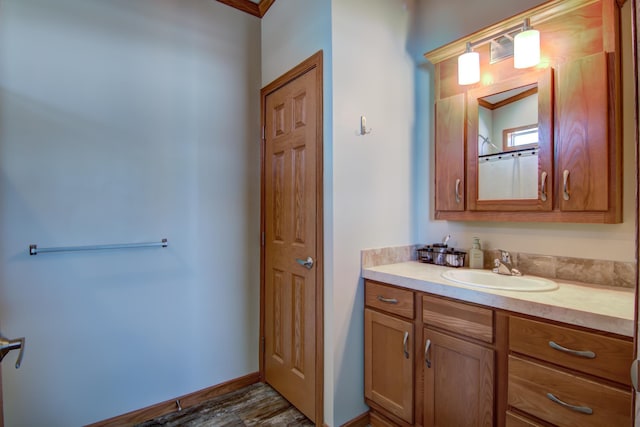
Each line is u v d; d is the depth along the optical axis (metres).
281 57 2.14
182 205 2.04
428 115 2.16
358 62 1.85
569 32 1.51
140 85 1.90
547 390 1.19
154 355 1.95
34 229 1.61
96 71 1.77
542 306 1.21
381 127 1.97
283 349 2.15
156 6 1.96
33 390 1.61
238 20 2.27
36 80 1.61
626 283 1.43
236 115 2.26
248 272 2.32
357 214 1.84
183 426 1.87
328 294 1.77
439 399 1.54
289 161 2.07
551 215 1.56
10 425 1.56
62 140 1.67
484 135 1.81
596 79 1.41
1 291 1.54
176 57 2.02
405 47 2.13
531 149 1.63
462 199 1.89
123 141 1.84
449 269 1.86
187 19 2.07
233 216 2.25
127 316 1.86
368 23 1.90
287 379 2.10
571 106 1.48
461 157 1.90
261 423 1.89
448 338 1.50
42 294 1.63
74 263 1.71
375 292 1.83
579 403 1.12
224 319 2.21
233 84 2.25
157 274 1.96
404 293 1.68
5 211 1.54
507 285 1.65
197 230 2.10
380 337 1.80
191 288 2.08
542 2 1.68
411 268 1.88
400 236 2.09
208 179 2.14
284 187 2.12
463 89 1.92
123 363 1.85
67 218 1.69
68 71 1.69
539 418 1.22
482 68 1.85
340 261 1.77
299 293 2.00
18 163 1.57
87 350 1.75
